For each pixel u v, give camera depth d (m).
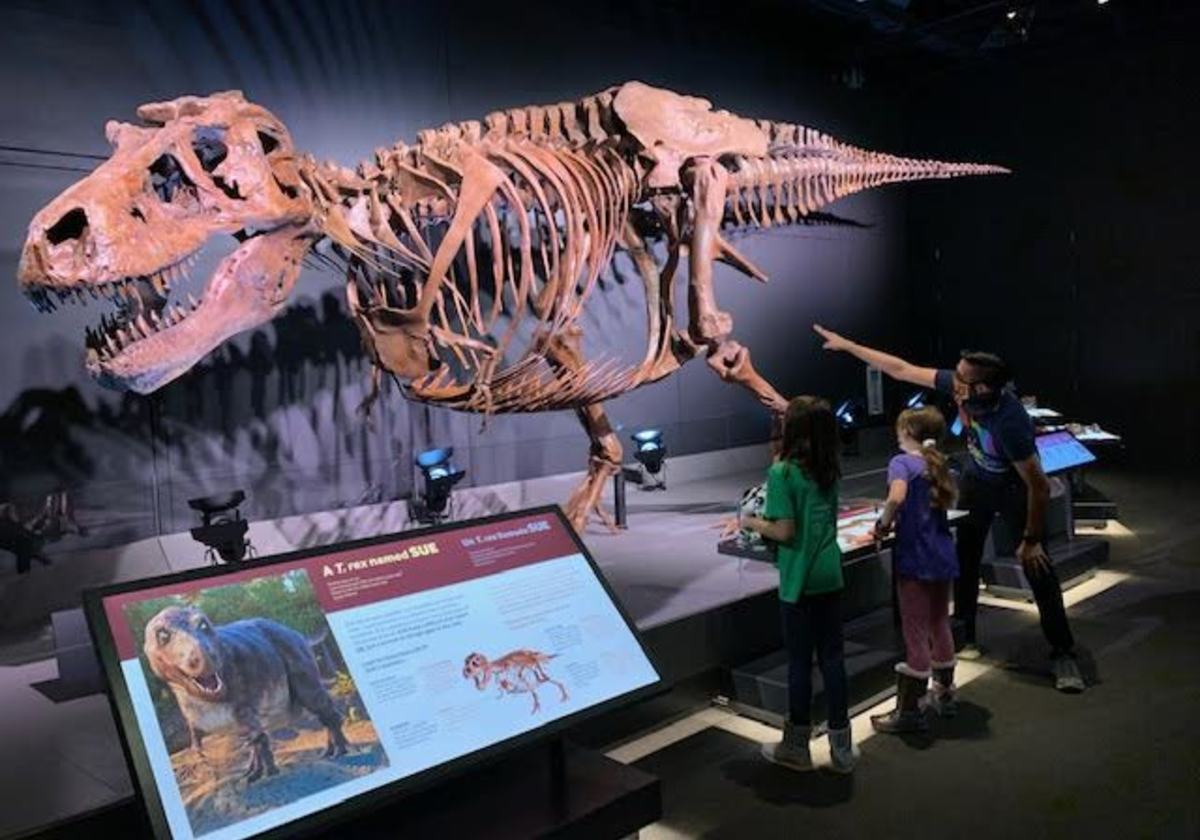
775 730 4.29
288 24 6.03
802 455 3.71
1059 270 10.39
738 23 9.02
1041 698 4.46
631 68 8.18
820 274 10.27
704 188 5.51
